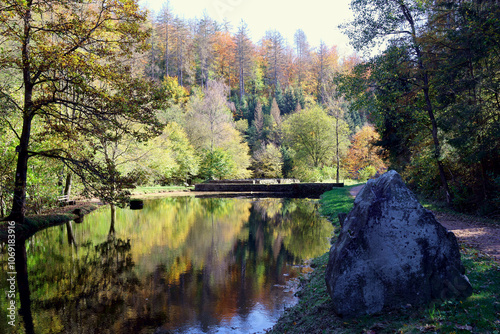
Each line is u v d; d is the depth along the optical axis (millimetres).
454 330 3740
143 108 13375
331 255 5352
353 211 5324
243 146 58625
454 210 15992
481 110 13789
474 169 15625
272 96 88688
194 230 16438
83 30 12867
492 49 13742
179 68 75312
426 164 17859
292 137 53781
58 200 22000
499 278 5281
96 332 6168
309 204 27547
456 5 14742
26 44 12969
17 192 15070
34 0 13867
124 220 19688
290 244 12945
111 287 8570
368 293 4809
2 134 16266
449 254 4801
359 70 17719
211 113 52094
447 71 15234
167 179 46312
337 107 46156
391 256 4805
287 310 6676
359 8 17047
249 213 22281
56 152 14672
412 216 4875
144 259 11219
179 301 7543
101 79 13055
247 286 8391
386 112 18312
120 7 13062
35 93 16250
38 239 14469
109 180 13680
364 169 49375
